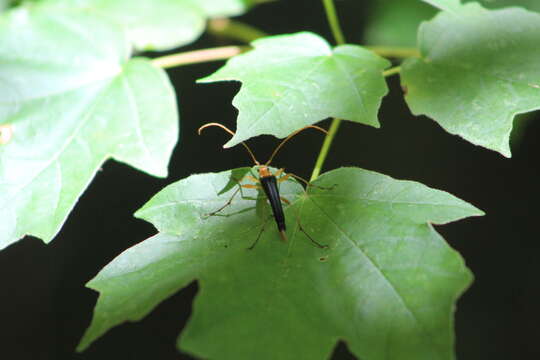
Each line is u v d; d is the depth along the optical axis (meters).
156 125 0.27
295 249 0.25
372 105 0.26
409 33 0.37
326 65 0.27
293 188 0.26
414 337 0.24
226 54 0.29
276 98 0.26
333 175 0.26
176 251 0.25
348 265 0.25
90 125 0.28
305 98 0.26
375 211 0.25
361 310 0.24
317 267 0.25
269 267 0.25
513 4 0.34
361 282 0.24
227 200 0.26
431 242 0.25
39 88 0.28
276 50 0.27
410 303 0.24
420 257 0.25
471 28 0.28
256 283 0.25
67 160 0.27
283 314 0.24
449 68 0.27
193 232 0.26
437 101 0.27
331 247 0.25
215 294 0.24
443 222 0.25
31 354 0.45
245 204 0.26
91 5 0.32
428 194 0.25
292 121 0.26
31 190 0.27
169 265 0.25
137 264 0.25
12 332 0.46
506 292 0.46
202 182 0.26
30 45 0.29
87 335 0.24
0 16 0.29
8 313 0.46
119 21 0.32
